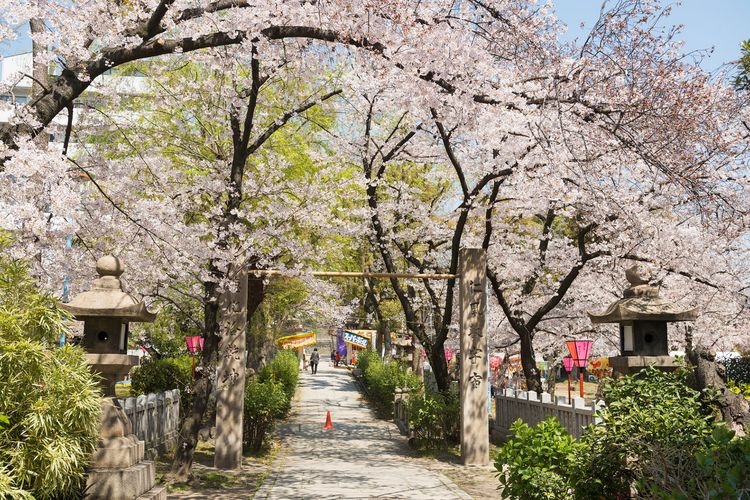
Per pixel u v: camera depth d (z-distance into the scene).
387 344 33.28
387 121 18.41
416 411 16.48
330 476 12.57
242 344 13.21
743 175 12.25
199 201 13.98
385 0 7.70
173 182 13.72
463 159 16.38
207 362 12.13
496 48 8.98
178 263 11.50
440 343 16.88
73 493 6.73
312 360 51.34
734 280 15.27
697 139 9.01
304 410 27.12
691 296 15.57
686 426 6.66
